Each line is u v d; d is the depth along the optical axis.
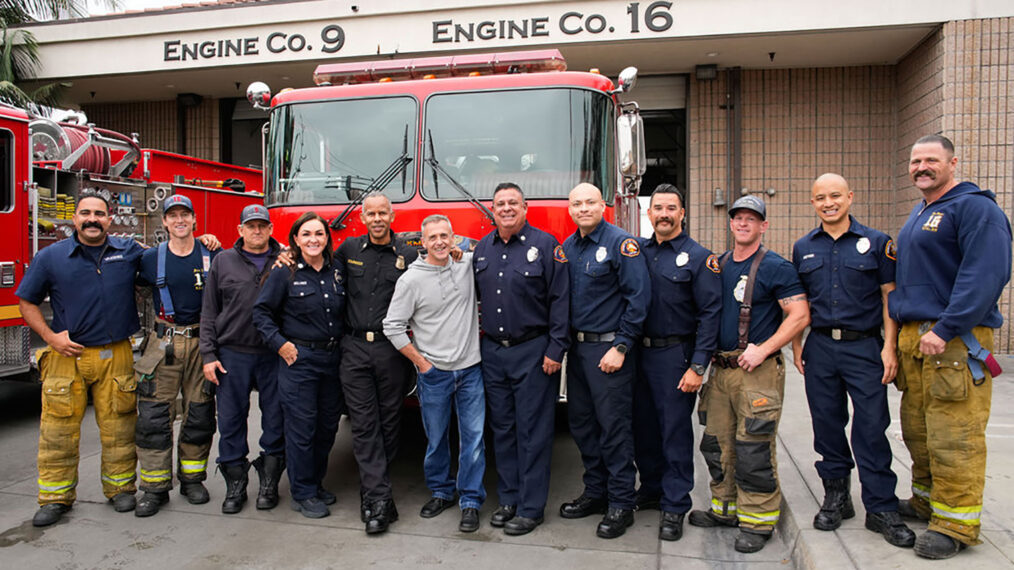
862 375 3.46
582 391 3.99
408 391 4.23
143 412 4.17
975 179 8.59
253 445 5.59
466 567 3.50
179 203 4.20
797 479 4.27
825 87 10.67
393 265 4.04
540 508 3.92
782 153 10.78
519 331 3.84
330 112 4.93
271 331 3.96
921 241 3.22
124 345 4.23
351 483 4.74
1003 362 8.16
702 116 10.84
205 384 4.24
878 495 3.44
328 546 3.75
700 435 5.93
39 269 4.00
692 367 3.68
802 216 10.77
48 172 6.61
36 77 10.97
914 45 9.58
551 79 4.67
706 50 9.82
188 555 3.63
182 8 10.34
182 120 12.35
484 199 4.62
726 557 3.60
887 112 10.51
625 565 3.51
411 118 4.79
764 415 3.57
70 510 4.23
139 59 10.58
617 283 3.78
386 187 4.76
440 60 5.02
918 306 3.22
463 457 4.00
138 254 4.29
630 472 3.89
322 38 9.89
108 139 7.25
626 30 9.27
